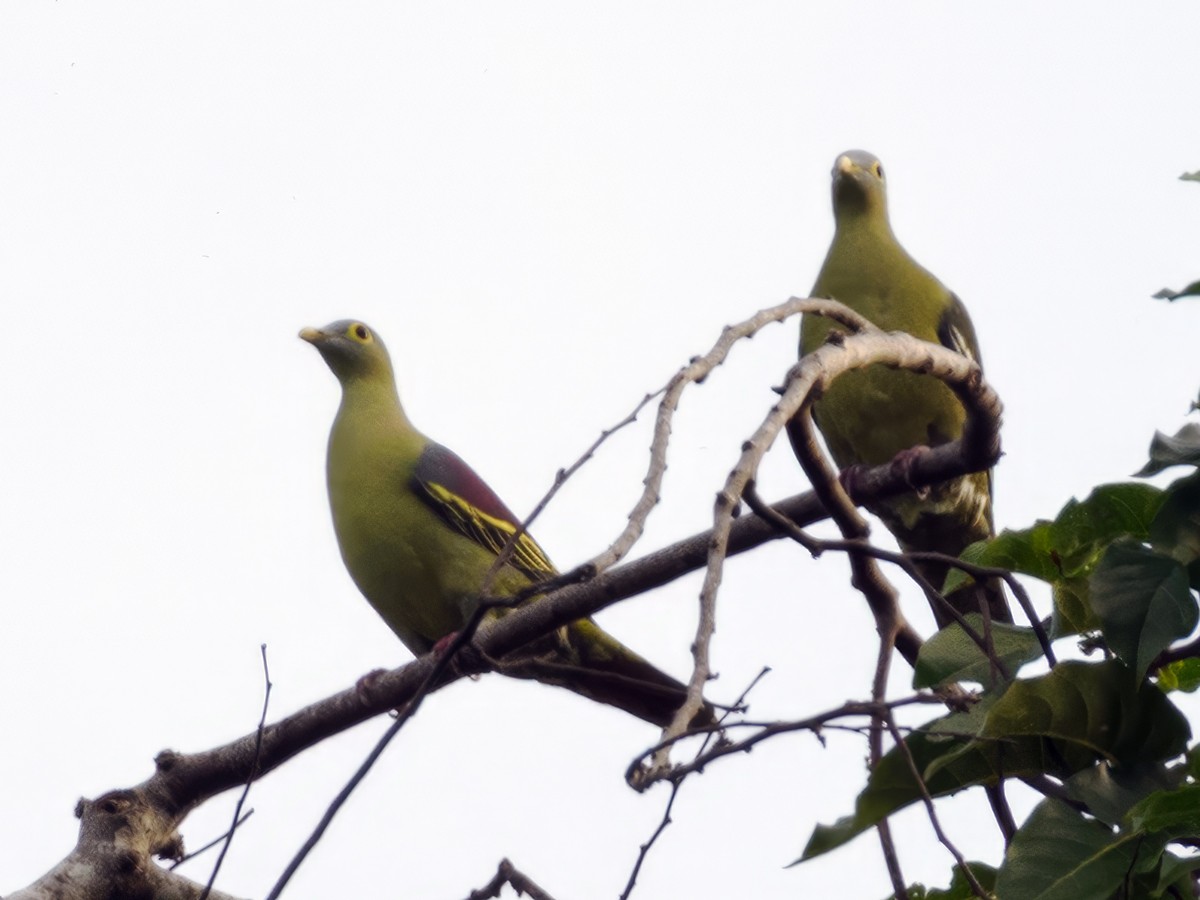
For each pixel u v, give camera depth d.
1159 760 7.29
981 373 9.88
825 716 6.50
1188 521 7.48
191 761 11.75
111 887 11.21
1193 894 7.04
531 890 8.95
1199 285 7.63
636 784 6.00
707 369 7.50
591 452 7.41
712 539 6.71
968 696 7.52
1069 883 6.68
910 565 7.89
